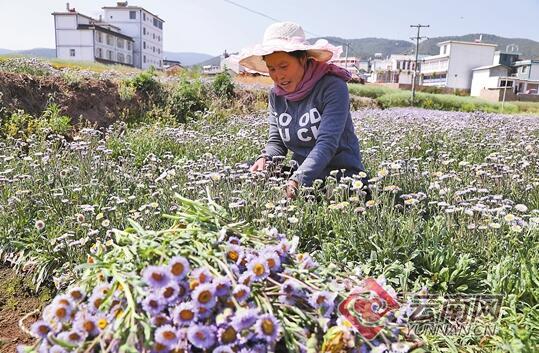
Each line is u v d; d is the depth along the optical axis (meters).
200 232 1.64
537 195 3.75
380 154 5.63
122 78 13.18
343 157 3.69
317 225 3.06
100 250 1.91
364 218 2.95
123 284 1.40
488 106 36.44
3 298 2.69
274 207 3.05
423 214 3.52
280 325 1.34
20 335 2.31
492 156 4.77
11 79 8.81
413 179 4.06
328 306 1.44
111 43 79.94
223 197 3.36
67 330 1.40
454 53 89.88
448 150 6.39
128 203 3.53
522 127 8.88
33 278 2.84
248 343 1.33
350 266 2.45
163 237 1.63
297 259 1.71
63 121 8.04
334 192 3.31
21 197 3.57
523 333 1.93
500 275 2.42
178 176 4.07
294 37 3.35
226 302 1.37
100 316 1.38
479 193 3.65
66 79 10.22
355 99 24.41
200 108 13.41
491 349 1.93
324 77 3.50
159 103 12.37
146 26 94.00
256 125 8.67
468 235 2.81
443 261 2.58
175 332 1.28
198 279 1.38
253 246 1.72
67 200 3.33
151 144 6.53
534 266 2.45
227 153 5.89
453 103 34.53
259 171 3.66
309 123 3.60
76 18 73.00
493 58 90.75
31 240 3.16
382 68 105.19
